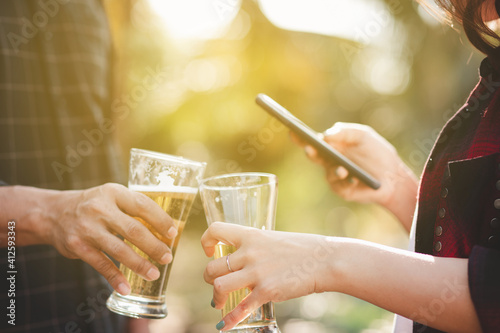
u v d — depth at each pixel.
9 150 1.34
